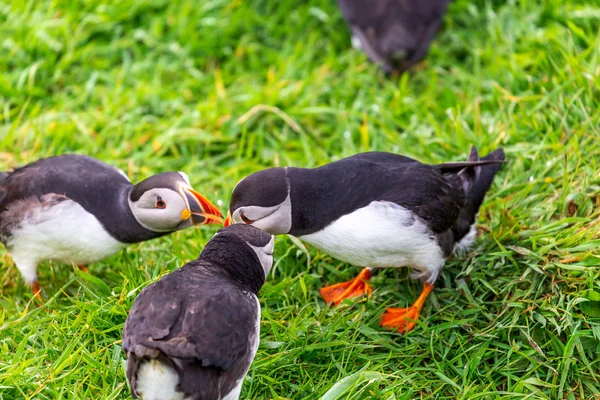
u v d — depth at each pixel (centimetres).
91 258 952
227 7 1438
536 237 952
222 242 798
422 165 922
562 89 1164
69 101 1288
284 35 1437
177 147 1229
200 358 690
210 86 1330
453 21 1437
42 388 791
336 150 1207
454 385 827
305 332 880
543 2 1354
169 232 948
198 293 736
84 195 922
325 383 832
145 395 698
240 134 1243
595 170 1025
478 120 1157
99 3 1418
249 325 739
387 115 1225
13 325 883
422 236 883
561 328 869
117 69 1356
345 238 880
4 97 1297
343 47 1413
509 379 845
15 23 1367
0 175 973
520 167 1086
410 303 958
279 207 868
